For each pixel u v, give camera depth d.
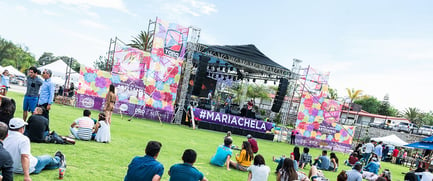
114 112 18.44
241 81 31.42
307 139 22.19
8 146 4.19
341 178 6.02
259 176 6.15
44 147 6.63
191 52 20.36
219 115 20.53
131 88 18.81
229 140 8.78
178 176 4.21
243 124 21.11
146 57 19.06
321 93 22.50
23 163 4.08
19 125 4.25
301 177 7.36
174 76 19.78
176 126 18.72
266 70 22.92
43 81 8.44
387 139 24.22
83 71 17.92
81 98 17.88
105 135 8.75
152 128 14.88
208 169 8.06
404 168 20.81
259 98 55.94
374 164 12.20
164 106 19.66
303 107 22.20
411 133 35.16
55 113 13.12
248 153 8.73
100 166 6.25
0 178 3.47
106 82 18.55
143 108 19.12
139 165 3.90
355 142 34.25
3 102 5.82
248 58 22.03
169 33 19.45
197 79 20.62
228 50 21.67
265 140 21.41
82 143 7.96
